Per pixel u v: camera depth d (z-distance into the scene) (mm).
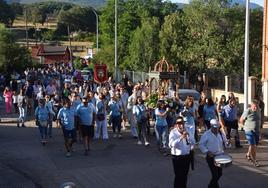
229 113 18734
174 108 20312
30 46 108000
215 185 12102
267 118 27688
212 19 44156
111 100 21609
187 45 45031
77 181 13992
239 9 45312
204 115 19422
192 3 45156
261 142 19906
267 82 28453
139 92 24250
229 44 43656
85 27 144125
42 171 15352
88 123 17812
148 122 21812
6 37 59969
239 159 16719
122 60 56531
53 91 30812
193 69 44062
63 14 143500
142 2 85438
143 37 50719
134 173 14883
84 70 57281
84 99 17906
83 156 17641
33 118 29297
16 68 60375
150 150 18672
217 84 36844
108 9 71688
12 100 31828
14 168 15836
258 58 46188
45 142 20234
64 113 17625
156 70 34125
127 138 21469
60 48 95875
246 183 13539
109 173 14930
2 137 22328
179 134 11984
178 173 12062
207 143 11961
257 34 48000
